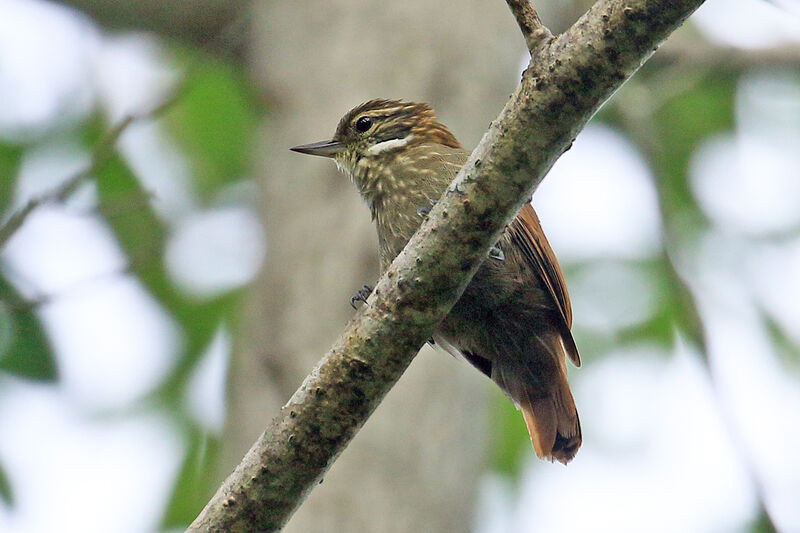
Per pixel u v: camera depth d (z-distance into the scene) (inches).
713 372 450.6
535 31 255.3
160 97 438.3
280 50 463.5
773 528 424.2
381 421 381.7
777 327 580.4
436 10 450.9
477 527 397.4
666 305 589.6
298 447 276.4
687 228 620.4
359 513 368.2
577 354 388.5
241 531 280.2
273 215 435.2
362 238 414.3
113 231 562.6
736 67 593.0
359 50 446.6
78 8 541.6
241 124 601.6
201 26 532.7
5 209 544.7
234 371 487.8
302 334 399.2
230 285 578.9
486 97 446.0
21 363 480.4
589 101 252.1
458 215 262.7
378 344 271.4
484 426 411.2
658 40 247.0
